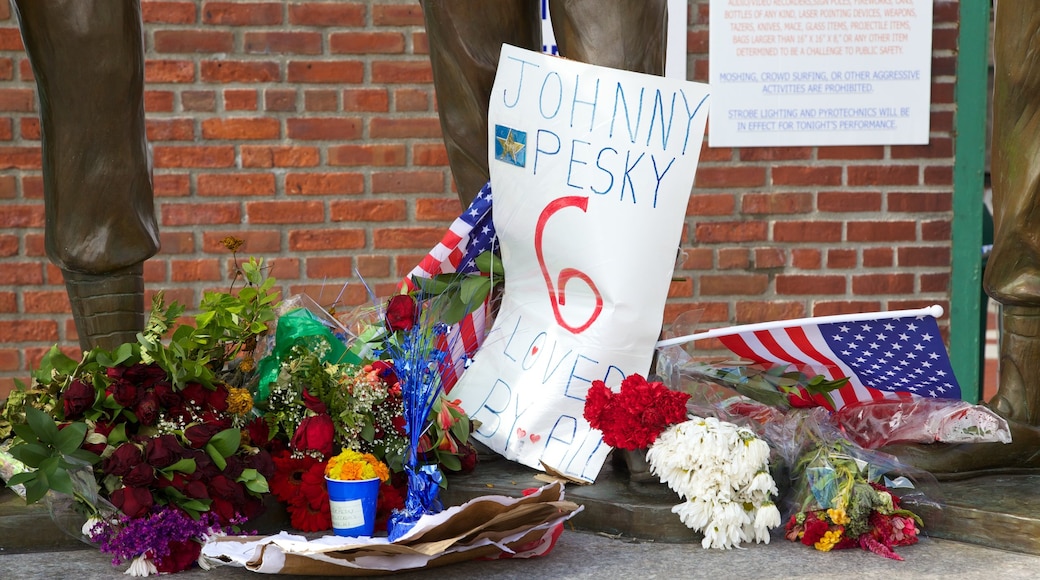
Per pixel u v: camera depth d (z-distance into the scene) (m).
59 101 2.51
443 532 2.06
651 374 2.51
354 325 2.72
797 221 4.23
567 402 2.46
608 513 2.33
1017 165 2.50
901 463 2.42
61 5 2.45
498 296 2.69
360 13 4.12
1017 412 2.56
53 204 2.57
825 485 2.26
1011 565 2.14
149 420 2.20
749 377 2.53
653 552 2.22
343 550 1.99
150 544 2.08
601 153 2.41
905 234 4.24
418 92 4.16
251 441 2.35
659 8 2.43
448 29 2.64
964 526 2.29
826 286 4.25
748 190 4.21
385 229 4.18
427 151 4.17
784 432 2.40
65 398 2.19
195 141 4.10
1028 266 2.53
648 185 2.40
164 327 2.37
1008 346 2.58
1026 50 2.45
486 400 2.56
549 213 2.45
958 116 4.19
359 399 2.35
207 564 2.13
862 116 4.18
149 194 2.64
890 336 2.41
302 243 4.16
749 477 2.25
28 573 2.12
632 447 2.32
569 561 2.17
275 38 4.10
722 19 4.12
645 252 2.40
